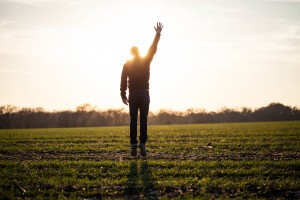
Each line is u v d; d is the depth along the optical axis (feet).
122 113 590.96
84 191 27.53
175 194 26.58
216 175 32.45
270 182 29.04
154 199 25.17
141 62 40.57
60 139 91.20
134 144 41.65
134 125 41.50
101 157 46.96
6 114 517.14
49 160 44.27
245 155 47.62
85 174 33.24
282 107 588.50
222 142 68.85
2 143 78.64
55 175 33.47
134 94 40.73
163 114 620.08
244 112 597.93
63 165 38.60
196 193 26.78
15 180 30.60
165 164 37.52
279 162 38.11
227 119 597.11
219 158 44.37
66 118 552.82
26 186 29.50
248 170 33.81
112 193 26.94
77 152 55.72
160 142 71.97
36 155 52.16
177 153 50.06
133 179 30.76
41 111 540.52
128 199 25.48
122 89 41.45
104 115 583.17
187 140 77.82
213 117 605.31
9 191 27.81
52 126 544.21
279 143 63.00
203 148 57.77
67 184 29.66
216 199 25.03
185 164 37.29
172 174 32.78
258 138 78.38
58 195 26.78
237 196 25.81
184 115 615.98
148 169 34.94
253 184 28.81
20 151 58.34
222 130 134.00
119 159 43.27
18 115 526.57
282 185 28.14
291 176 31.83
